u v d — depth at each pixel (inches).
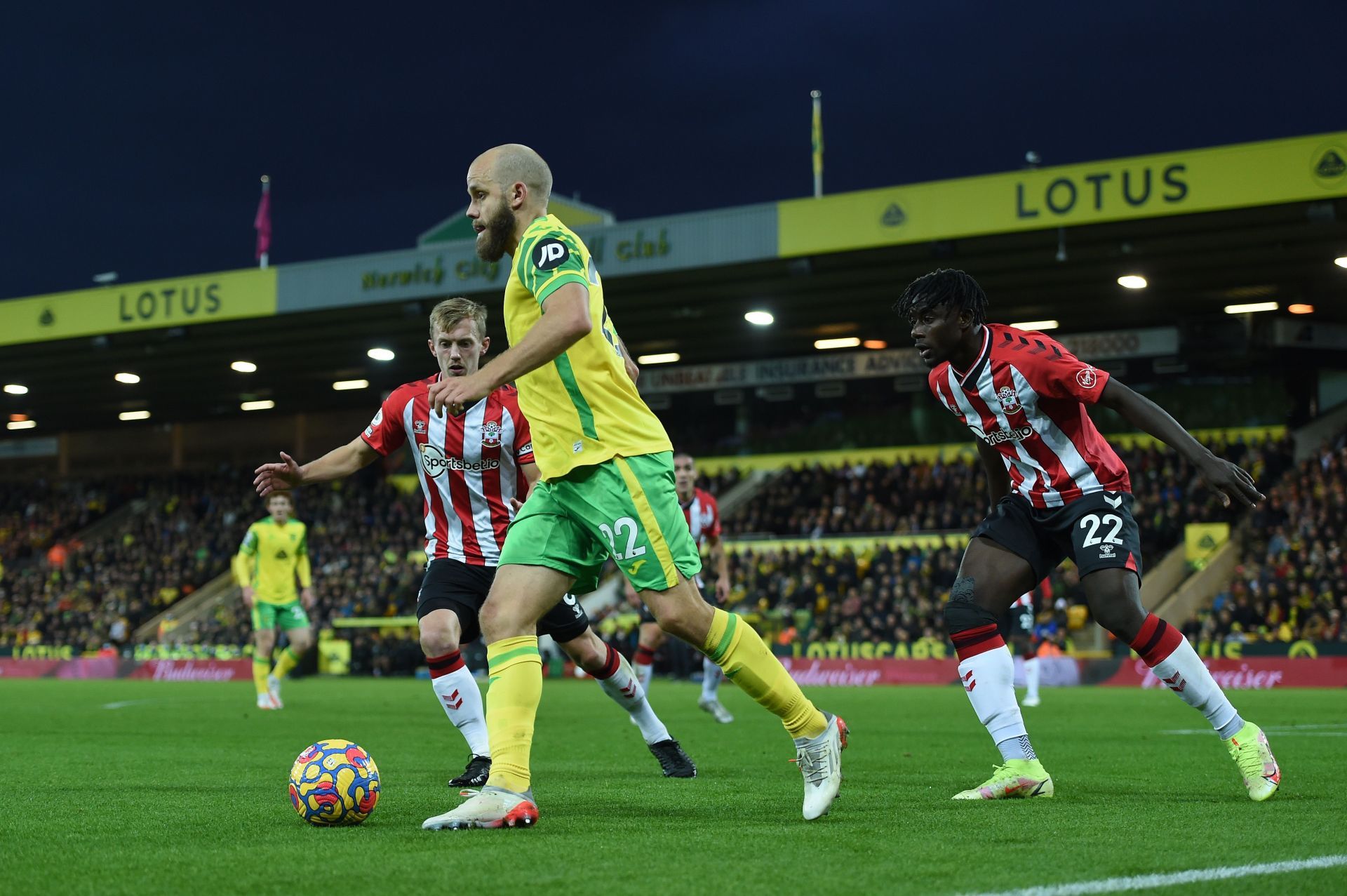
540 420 199.3
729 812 217.6
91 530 2027.6
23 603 1865.2
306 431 2038.6
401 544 1718.8
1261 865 154.0
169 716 619.8
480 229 207.3
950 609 246.8
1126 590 234.8
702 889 140.0
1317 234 1112.8
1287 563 1162.0
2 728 516.4
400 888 141.9
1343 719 556.4
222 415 2084.2
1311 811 212.8
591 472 194.7
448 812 199.9
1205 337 1407.5
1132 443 1478.8
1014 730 240.5
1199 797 239.6
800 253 1211.9
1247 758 234.2
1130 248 1163.3
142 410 2014.0
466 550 294.4
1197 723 538.3
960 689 1055.6
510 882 144.9
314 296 1416.1
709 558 561.3
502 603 199.8
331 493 1907.0
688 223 1262.3
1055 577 1182.3
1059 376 231.3
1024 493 245.6
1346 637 1072.8
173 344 1578.5
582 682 1289.4
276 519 727.7
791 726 201.3
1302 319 1408.7
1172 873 149.1
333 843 178.1
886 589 1275.8
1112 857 161.6
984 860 159.8
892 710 674.2
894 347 1601.9
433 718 606.9
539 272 189.3
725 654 195.0
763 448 1701.5
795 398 1684.3
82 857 166.1
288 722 567.2
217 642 1587.1
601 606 1507.1
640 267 1280.8
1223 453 1393.9
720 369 1692.9
